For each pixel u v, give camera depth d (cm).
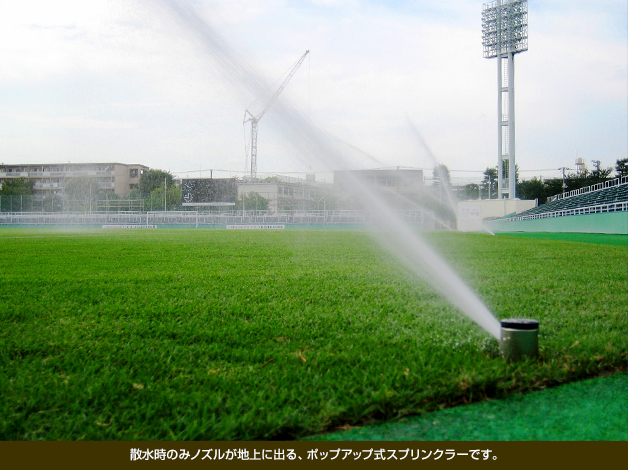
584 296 423
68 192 5056
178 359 250
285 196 4822
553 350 242
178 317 352
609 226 2023
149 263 755
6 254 945
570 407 184
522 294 439
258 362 245
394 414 180
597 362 226
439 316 347
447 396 191
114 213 4500
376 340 280
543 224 2775
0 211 4706
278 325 321
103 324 329
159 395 199
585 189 3994
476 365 217
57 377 224
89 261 791
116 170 6262
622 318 333
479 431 167
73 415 183
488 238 1722
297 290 469
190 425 171
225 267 689
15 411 187
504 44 3897
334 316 347
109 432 168
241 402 189
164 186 5391
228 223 4200
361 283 517
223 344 276
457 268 660
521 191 5616
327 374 219
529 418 176
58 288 489
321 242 1431
